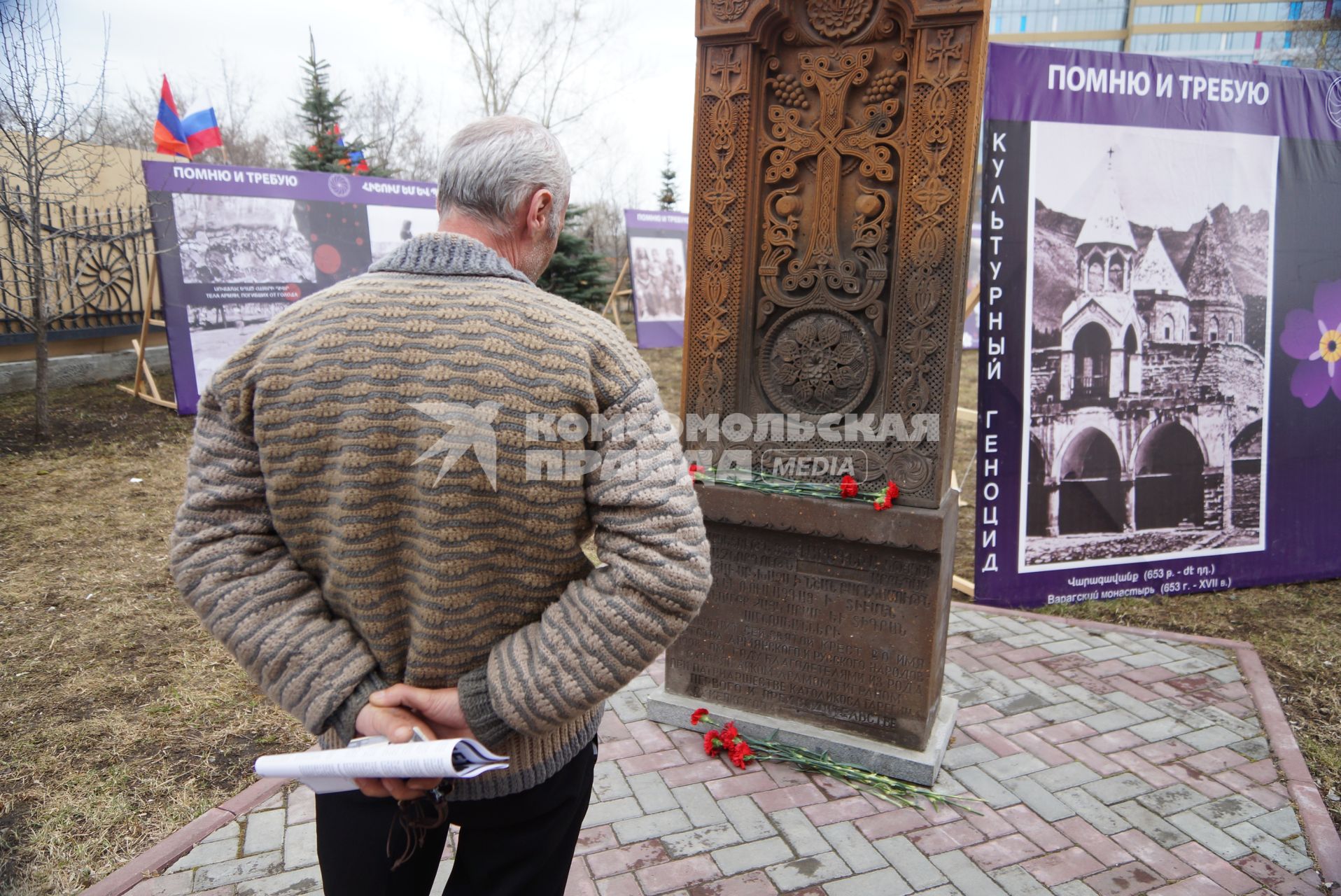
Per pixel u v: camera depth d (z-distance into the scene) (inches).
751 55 98.6
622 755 106.8
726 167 102.3
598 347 41.8
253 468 42.9
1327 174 161.3
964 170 90.8
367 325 39.7
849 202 99.0
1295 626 151.1
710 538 109.1
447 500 39.2
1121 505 159.6
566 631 40.4
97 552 175.8
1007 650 138.1
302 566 44.5
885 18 92.7
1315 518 170.1
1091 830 93.1
